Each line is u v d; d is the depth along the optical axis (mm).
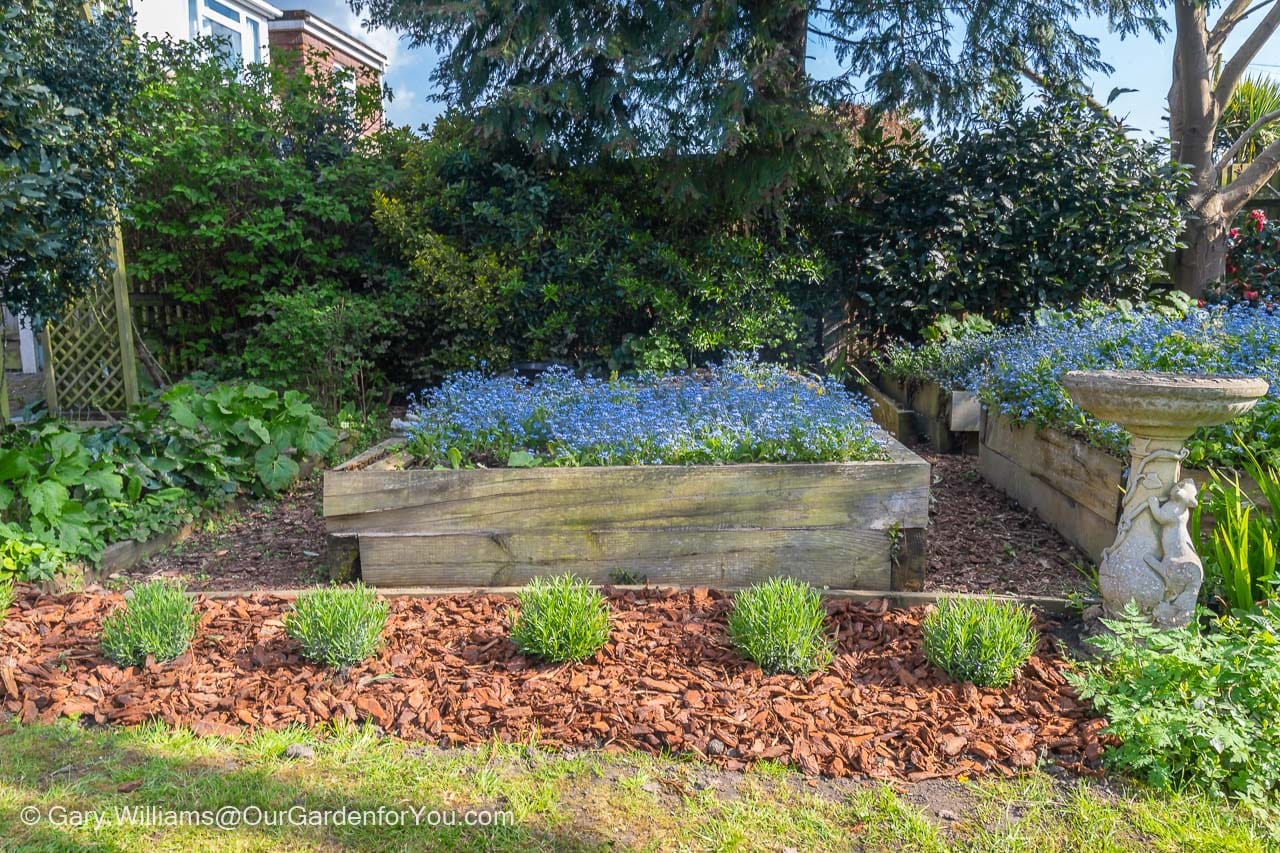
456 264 7676
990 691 2713
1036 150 7797
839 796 2271
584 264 7727
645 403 4438
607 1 7090
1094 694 2531
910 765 2395
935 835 2113
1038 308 7828
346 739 2498
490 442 4125
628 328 8242
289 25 12680
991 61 7957
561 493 3561
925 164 8359
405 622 3193
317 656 2822
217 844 2057
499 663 2877
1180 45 9273
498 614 3260
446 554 3617
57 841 2055
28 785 2277
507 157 8055
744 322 7777
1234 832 2125
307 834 2102
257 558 4188
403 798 2240
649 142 7441
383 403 8133
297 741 2484
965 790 2303
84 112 4590
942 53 7781
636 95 7301
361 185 8242
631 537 3564
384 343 7699
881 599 3381
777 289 8227
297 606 2949
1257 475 3551
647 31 7188
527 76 7621
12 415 7359
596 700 2656
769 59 6680
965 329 7266
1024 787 2305
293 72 8922
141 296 7910
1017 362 5223
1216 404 2627
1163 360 4453
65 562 3717
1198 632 2674
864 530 3510
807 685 2752
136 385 7082
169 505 4410
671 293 7680
